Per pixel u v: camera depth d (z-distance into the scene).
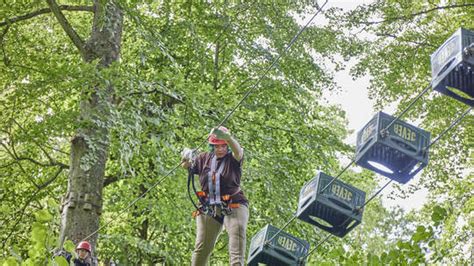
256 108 21.03
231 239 8.66
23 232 19.97
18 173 20.78
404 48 21.53
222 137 8.66
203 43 20.80
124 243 19.64
